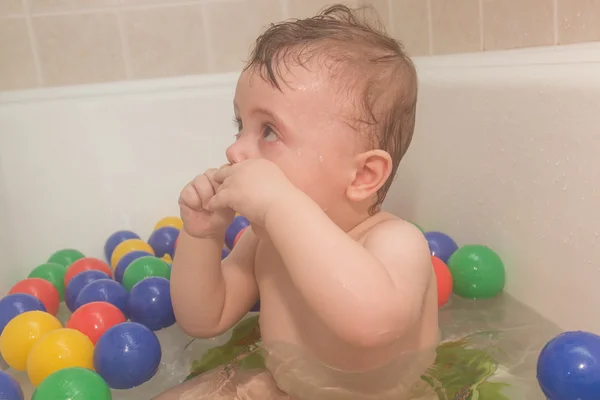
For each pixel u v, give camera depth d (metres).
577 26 1.02
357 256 0.71
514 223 1.07
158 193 1.53
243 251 0.99
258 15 1.63
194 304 0.92
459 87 1.19
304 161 0.80
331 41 0.83
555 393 0.73
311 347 0.85
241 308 0.97
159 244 1.39
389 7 1.52
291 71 0.81
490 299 1.11
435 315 0.90
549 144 0.97
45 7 1.57
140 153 1.52
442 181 1.26
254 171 0.77
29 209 1.41
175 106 1.52
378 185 0.85
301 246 0.71
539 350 0.91
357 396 0.80
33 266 1.40
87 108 1.48
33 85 1.59
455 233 1.23
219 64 1.64
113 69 1.62
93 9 1.59
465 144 1.18
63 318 1.20
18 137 1.41
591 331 0.89
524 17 1.13
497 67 1.12
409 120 0.90
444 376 0.84
